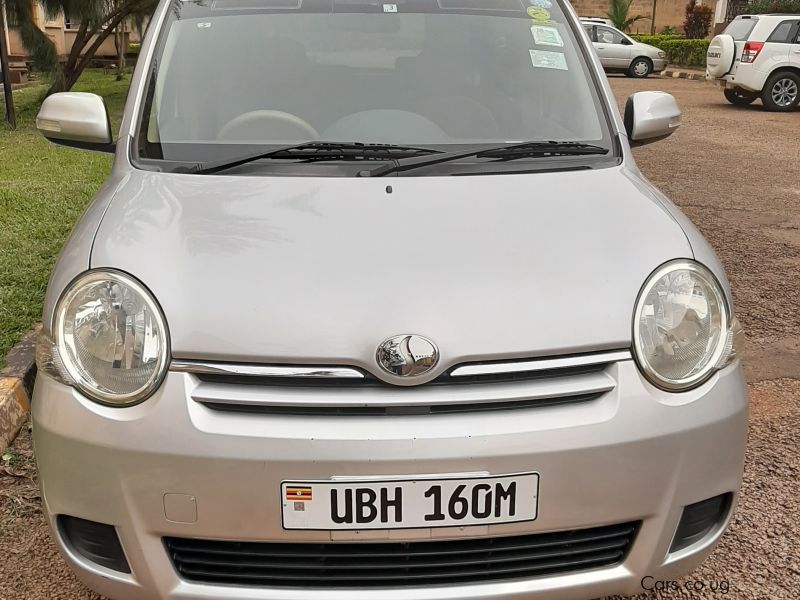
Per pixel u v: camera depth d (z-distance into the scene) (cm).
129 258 191
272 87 268
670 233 209
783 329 428
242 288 183
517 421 176
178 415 175
